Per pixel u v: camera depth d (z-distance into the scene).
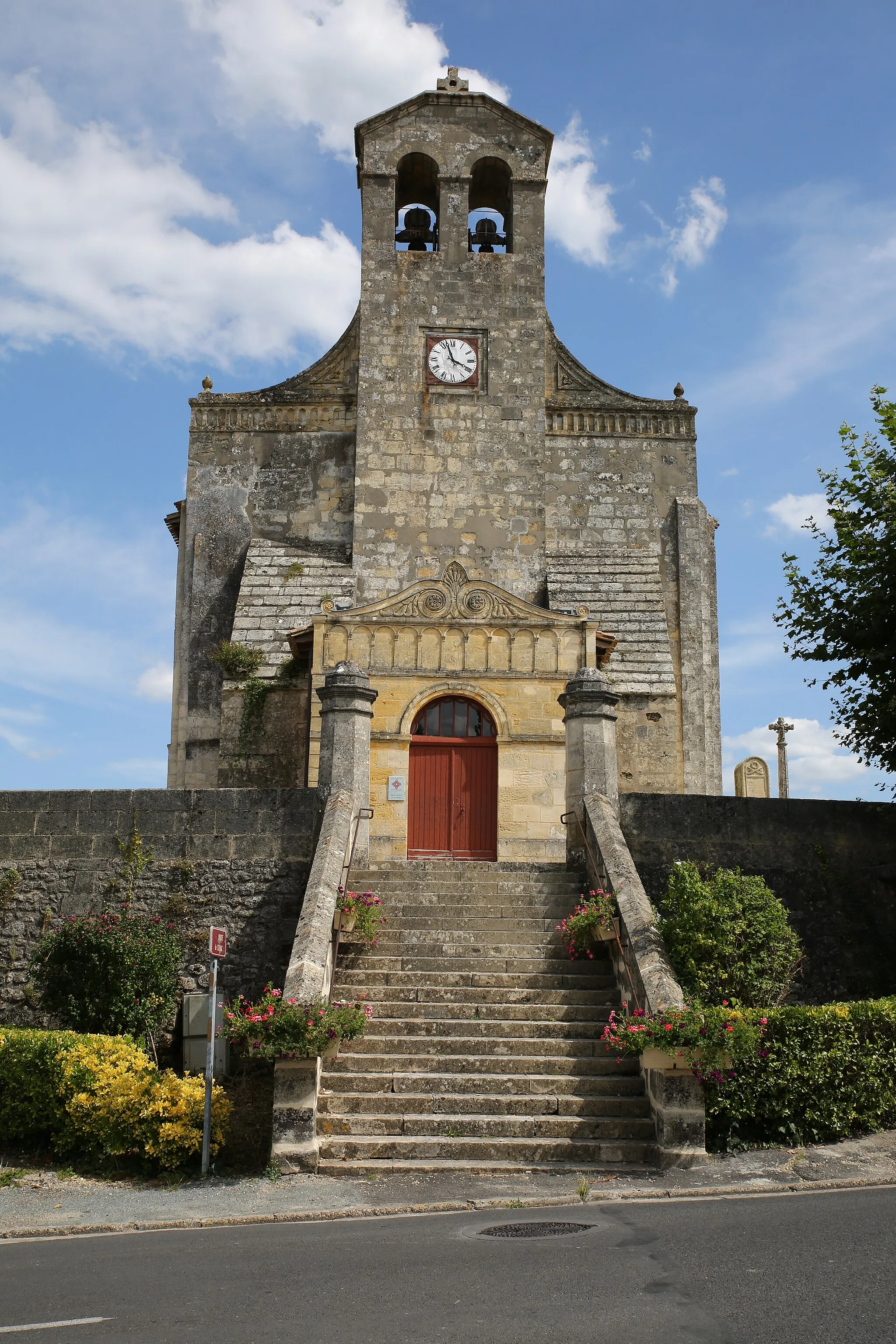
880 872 16.14
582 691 16.22
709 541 27.08
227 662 23.22
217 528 25.75
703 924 12.66
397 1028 12.46
